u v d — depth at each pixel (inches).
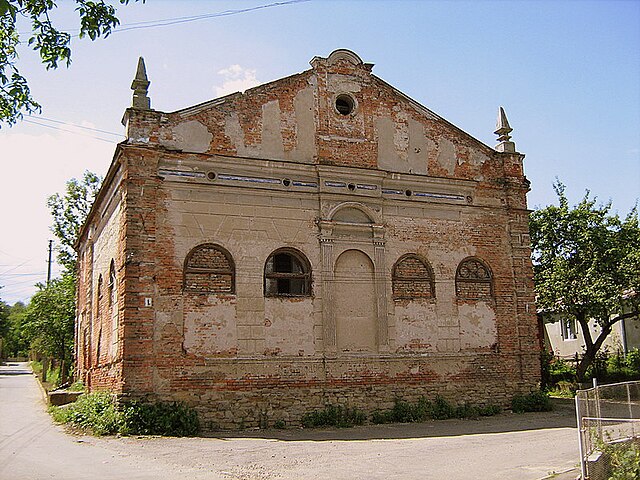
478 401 799.1
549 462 473.1
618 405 467.5
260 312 714.2
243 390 690.2
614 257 1089.4
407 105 844.6
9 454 518.3
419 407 760.3
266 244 732.7
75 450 531.5
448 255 821.9
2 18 373.4
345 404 731.4
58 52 378.0
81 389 971.9
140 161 689.6
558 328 1510.8
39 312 1675.7
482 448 540.7
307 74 796.0
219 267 708.7
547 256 1182.3
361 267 776.3
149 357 655.1
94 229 971.9
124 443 569.0
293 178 762.8
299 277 746.8
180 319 677.3
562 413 805.2
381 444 568.4
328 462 474.3
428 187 831.1
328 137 791.1
